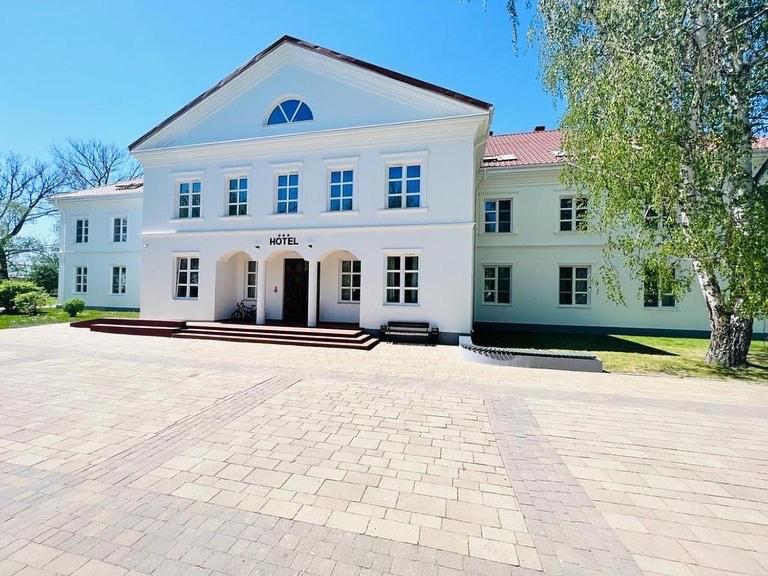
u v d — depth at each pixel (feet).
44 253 129.80
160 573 8.25
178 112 50.70
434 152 41.93
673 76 25.76
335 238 44.75
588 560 8.95
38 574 8.16
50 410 18.93
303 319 51.29
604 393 23.31
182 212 51.90
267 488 11.91
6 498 11.16
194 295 51.08
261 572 8.34
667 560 9.00
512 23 35.40
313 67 46.39
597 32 31.17
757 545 9.59
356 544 9.36
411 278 43.14
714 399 22.30
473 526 10.20
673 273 31.04
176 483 12.14
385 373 27.63
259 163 48.24
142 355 33.42
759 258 25.46
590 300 55.88
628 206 31.22
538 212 57.67
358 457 14.19
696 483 12.77
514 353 30.42
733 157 26.53
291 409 19.45
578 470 13.55
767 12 26.04
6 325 52.06
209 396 21.48
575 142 35.58
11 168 123.95
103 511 10.57
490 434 16.66
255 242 47.80
